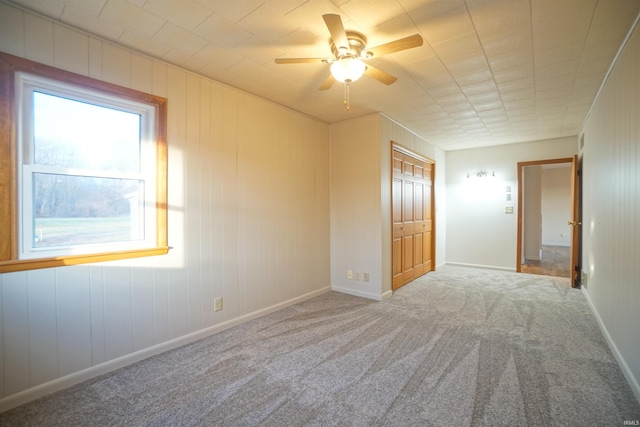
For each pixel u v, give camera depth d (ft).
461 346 8.28
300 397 6.09
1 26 5.73
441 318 10.41
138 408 5.77
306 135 12.77
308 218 12.84
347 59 6.57
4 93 5.74
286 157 11.80
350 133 13.38
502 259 18.40
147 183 7.92
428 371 7.04
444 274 17.24
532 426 5.26
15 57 5.84
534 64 8.31
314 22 6.57
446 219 20.30
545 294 13.26
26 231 6.14
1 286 5.76
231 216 9.78
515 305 11.75
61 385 6.38
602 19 6.33
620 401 5.92
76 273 6.64
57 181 6.55
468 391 6.26
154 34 6.94
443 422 5.36
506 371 7.01
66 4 5.88
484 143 17.94
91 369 6.81
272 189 11.20
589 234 11.93
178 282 8.40
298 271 12.31
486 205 18.86
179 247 8.43
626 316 6.90
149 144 7.97
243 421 5.41
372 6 6.01
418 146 16.15
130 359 7.42
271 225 11.16
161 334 8.04
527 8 6.03
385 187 12.93
